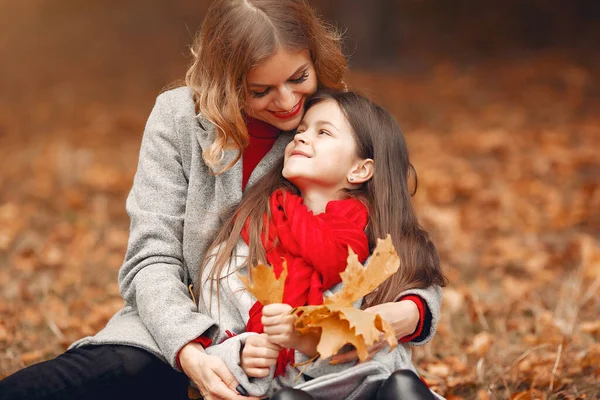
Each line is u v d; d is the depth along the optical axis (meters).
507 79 12.38
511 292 5.11
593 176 7.80
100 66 14.94
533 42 14.42
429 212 6.72
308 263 2.87
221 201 3.11
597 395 3.63
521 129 9.70
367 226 3.02
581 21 14.55
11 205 7.28
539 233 6.35
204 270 3.03
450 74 12.80
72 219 7.02
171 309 2.87
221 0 2.98
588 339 4.30
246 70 2.91
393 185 3.04
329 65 3.08
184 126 3.18
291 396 2.48
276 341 2.64
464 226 6.46
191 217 3.10
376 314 2.56
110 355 2.86
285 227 2.93
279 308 2.62
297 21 2.92
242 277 2.65
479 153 8.81
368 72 12.98
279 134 3.23
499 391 3.77
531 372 3.86
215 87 2.97
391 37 13.77
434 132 9.81
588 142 9.02
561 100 11.12
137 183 3.20
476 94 11.63
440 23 15.00
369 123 3.05
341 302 2.62
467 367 4.04
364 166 3.06
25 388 2.69
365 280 2.63
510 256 5.75
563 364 3.91
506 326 4.59
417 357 4.16
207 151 3.03
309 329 2.62
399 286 2.91
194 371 2.77
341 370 2.76
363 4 13.53
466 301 4.95
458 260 5.77
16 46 16.11
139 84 13.66
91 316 4.79
